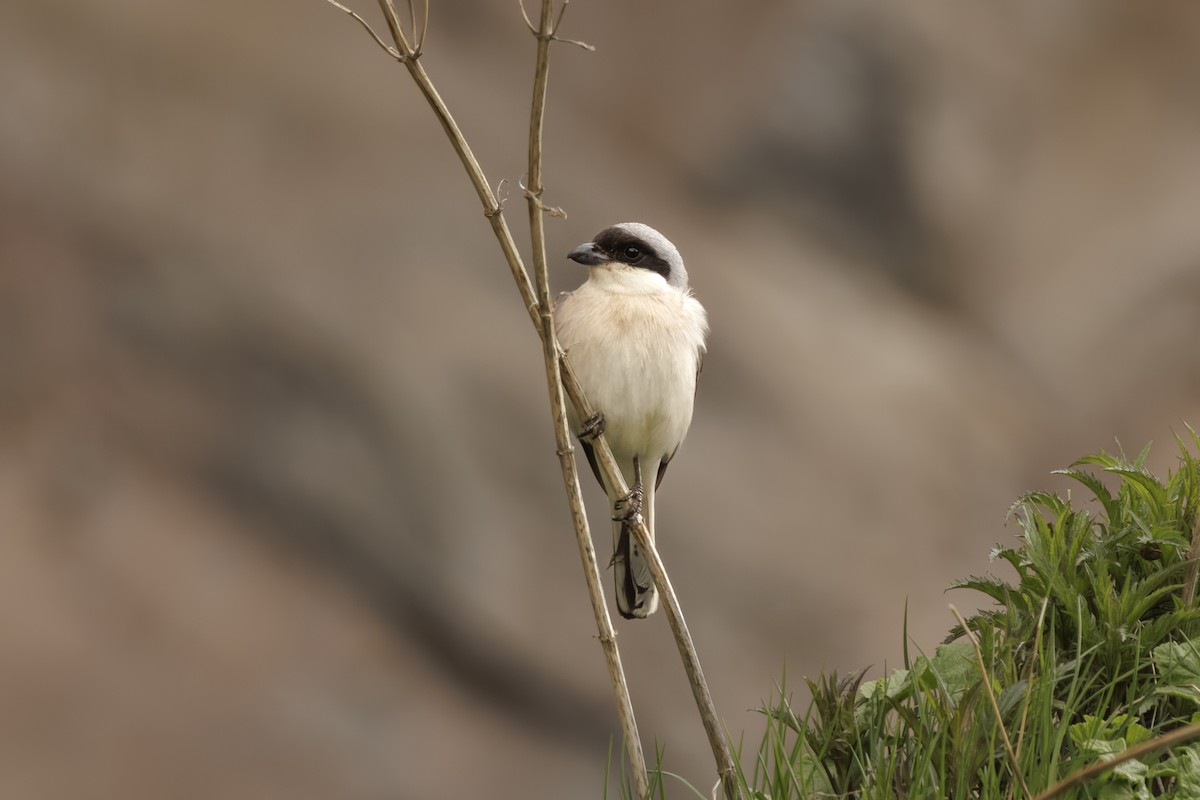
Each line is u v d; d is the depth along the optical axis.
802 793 4.12
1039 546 4.24
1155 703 3.92
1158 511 4.24
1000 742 3.90
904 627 4.28
